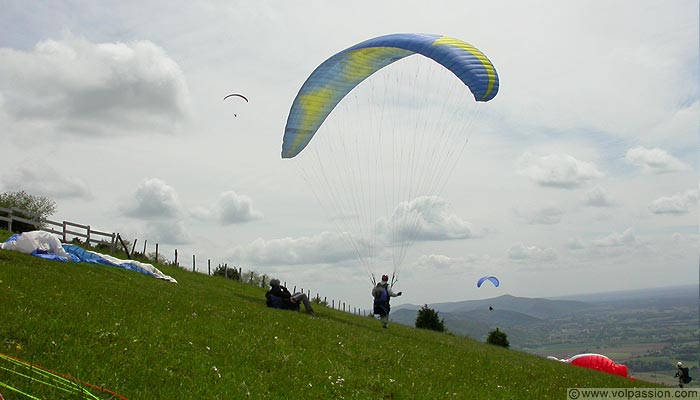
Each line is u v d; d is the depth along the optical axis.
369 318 37.12
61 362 10.31
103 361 10.90
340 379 13.16
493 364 20.62
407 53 25.12
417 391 13.73
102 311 15.02
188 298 22.61
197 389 10.52
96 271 26.19
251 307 23.83
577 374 23.64
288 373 12.89
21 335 11.25
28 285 16.77
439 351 21.23
